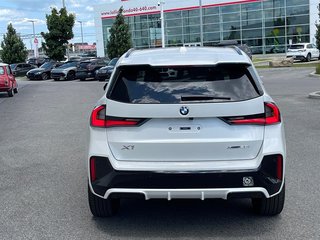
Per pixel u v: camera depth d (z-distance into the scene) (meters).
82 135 10.61
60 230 4.76
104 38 68.06
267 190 4.27
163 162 4.32
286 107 13.68
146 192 4.27
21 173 7.21
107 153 4.35
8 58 56.25
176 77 4.43
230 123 4.26
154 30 62.72
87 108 16.25
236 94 4.32
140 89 4.41
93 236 4.58
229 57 4.53
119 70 4.55
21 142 9.97
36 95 22.88
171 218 5.04
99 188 4.40
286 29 53.59
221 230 4.67
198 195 4.25
